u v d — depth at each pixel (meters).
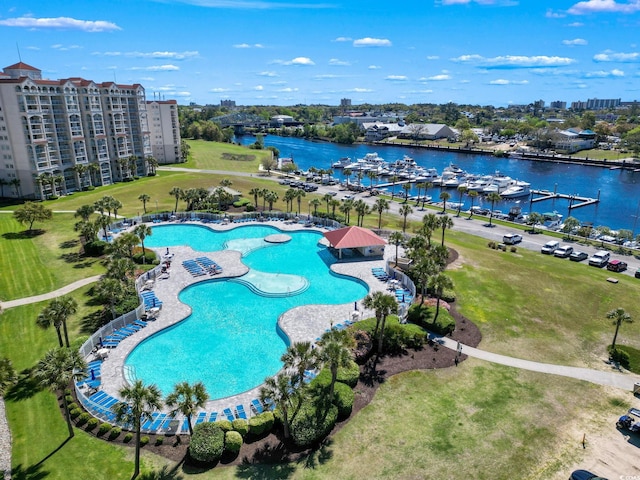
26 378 44.75
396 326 51.09
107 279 54.62
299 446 35.94
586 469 34.19
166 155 183.00
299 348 37.12
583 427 38.75
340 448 35.97
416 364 47.56
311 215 107.12
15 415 39.78
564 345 52.22
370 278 69.94
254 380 45.19
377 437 37.16
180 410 34.94
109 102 135.25
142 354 49.59
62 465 33.91
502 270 74.12
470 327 55.41
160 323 55.25
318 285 68.56
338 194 141.38
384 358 48.47
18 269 72.12
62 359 36.03
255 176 165.12
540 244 92.38
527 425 38.81
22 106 107.38
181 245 86.38
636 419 39.38
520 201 150.62
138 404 31.78
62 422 38.75
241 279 69.75
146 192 128.00
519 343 52.38
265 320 57.50
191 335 53.72
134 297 59.38
